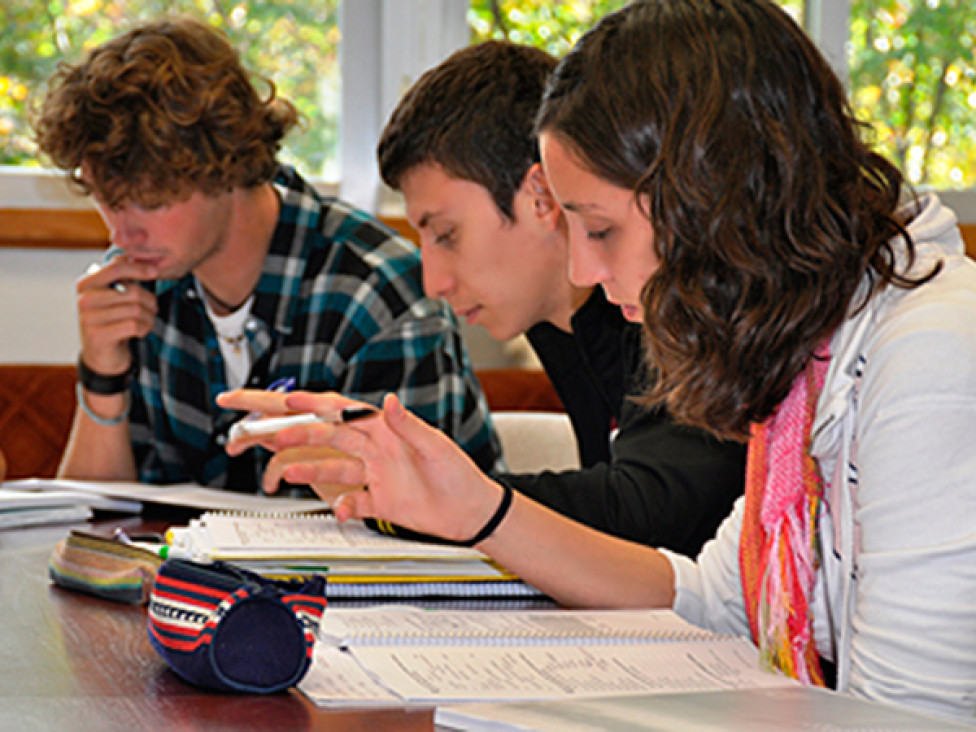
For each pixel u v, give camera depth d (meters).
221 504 1.75
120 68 2.06
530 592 1.28
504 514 1.18
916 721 0.75
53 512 1.71
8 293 2.97
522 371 3.10
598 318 1.75
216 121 2.11
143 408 2.36
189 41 2.14
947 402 0.96
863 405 1.03
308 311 2.28
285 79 3.26
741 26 1.08
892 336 1.02
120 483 2.04
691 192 1.05
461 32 3.30
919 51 3.56
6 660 0.92
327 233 2.32
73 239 2.98
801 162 1.05
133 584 1.13
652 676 0.93
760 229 1.05
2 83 3.10
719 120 1.05
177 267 2.20
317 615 0.86
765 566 1.18
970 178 3.58
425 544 1.31
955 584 0.94
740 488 1.48
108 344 2.26
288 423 1.27
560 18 3.37
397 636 0.98
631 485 1.47
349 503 1.15
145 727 0.75
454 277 1.81
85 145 2.09
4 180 3.02
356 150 3.27
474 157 1.73
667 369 1.13
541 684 0.88
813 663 1.16
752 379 1.10
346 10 3.24
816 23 3.46
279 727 0.75
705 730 0.70
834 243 1.05
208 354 2.33
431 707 0.81
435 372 2.21
